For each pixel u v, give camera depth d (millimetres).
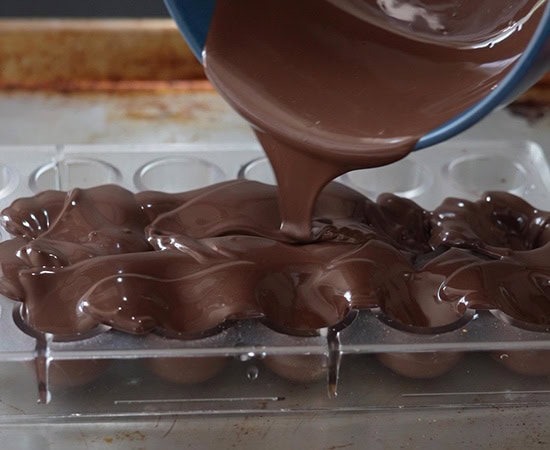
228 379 401
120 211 431
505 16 397
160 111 568
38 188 453
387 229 438
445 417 408
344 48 412
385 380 407
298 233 414
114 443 396
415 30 412
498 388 410
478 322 404
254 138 555
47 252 406
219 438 398
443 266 414
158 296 395
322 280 405
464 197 464
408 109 391
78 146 475
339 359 397
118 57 577
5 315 399
